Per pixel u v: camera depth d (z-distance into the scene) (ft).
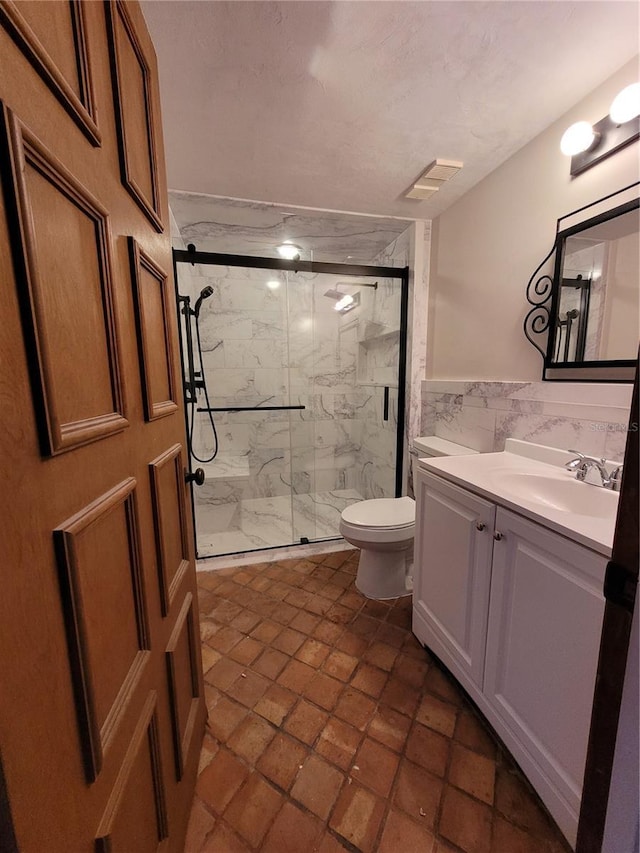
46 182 1.34
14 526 1.14
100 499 1.70
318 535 8.54
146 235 2.46
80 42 1.61
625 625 1.57
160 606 2.57
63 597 1.40
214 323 9.57
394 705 4.18
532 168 5.01
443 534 4.42
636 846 1.56
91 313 1.69
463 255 6.54
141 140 2.41
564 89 4.12
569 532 2.78
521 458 4.99
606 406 4.01
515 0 3.11
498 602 3.55
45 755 1.27
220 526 9.02
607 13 3.22
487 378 6.04
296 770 3.51
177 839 2.74
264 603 6.04
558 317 4.64
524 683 3.28
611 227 3.96
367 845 2.95
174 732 2.76
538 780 3.13
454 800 3.25
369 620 5.61
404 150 5.26
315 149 5.23
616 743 1.63
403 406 8.39
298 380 10.41
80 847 1.44
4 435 1.11
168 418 2.91
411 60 3.73
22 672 1.16
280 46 3.56
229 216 7.29
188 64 3.76
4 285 1.12
